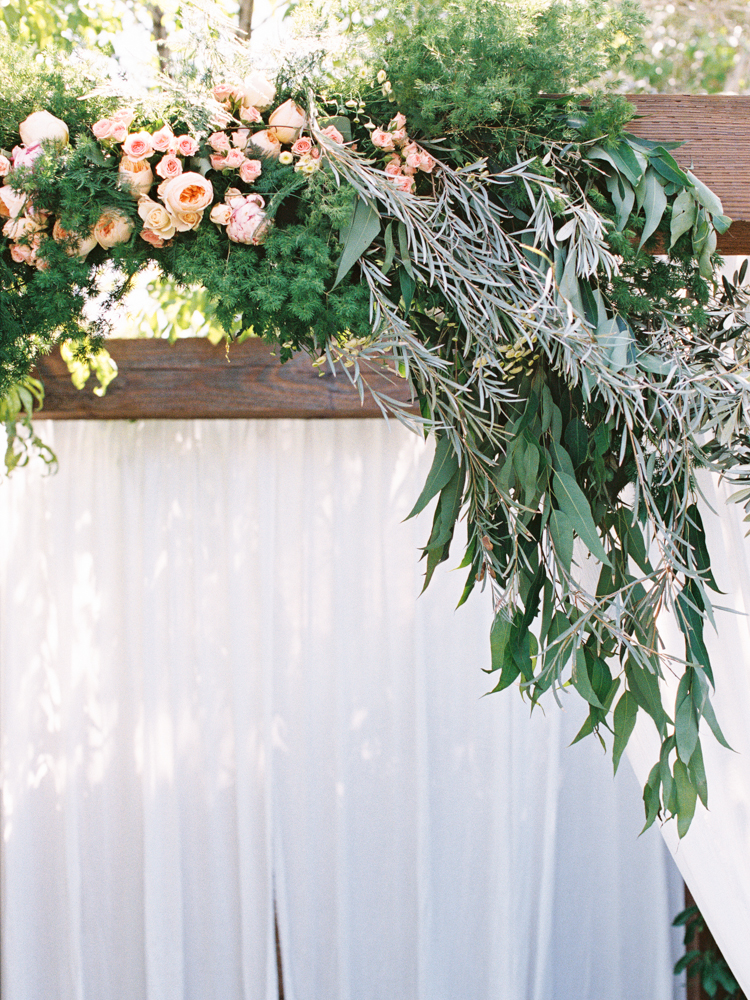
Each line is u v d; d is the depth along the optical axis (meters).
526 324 1.03
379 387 2.22
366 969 2.45
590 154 1.09
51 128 1.03
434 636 2.47
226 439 2.52
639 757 1.58
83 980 2.47
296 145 1.05
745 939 1.53
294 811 2.48
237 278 1.01
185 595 2.52
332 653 2.50
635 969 2.50
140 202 1.03
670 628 1.53
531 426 1.08
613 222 1.10
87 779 2.51
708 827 1.55
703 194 1.11
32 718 2.53
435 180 1.10
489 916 2.42
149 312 2.29
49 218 1.06
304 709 2.46
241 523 2.50
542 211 1.05
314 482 2.52
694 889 1.59
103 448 2.54
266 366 2.24
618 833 2.50
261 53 1.06
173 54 1.06
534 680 1.06
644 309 1.08
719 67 2.24
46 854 2.53
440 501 1.10
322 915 2.47
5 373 1.11
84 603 2.53
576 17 1.07
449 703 2.46
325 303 1.04
